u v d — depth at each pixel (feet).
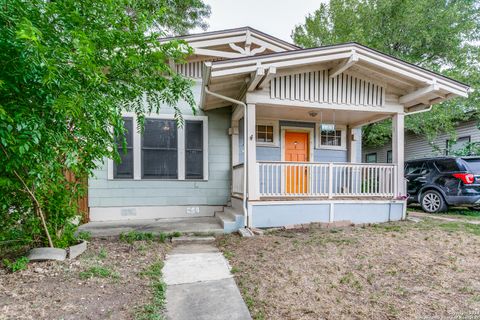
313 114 23.29
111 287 9.02
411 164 26.63
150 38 11.57
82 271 10.12
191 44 21.59
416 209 27.37
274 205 18.44
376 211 20.11
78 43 8.53
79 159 11.36
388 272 10.51
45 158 9.38
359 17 39.91
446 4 38.06
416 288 9.15
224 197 23.18
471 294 8.64
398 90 20.74
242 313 7.66
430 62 37.76
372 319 7.30
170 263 11.82
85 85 9.47
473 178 22.13
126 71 11.94
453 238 14.94
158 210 21.98
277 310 7.80
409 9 35.68
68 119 9.89
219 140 23.24
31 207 11.21
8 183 9.37
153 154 21.99
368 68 19.12
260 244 14.48
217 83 17.90
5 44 7.86
